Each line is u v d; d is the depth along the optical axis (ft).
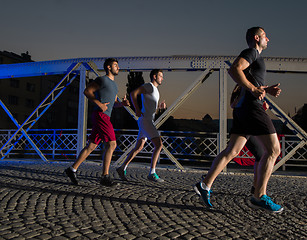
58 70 29.76
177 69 27.12
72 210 10.71
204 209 11.55
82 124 28.55
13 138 31.73
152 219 9.96
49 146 31.24
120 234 8.33
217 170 11.32
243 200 13.32
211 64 26.40
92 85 15.05
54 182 16.39
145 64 27.53
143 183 17.33
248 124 10.93
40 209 10.67
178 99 26.35
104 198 12.80
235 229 9.21
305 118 111.34
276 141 10.98
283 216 10.91
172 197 13.51
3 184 15.33
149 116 17.92
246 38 11.96
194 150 27.17
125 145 28.40
